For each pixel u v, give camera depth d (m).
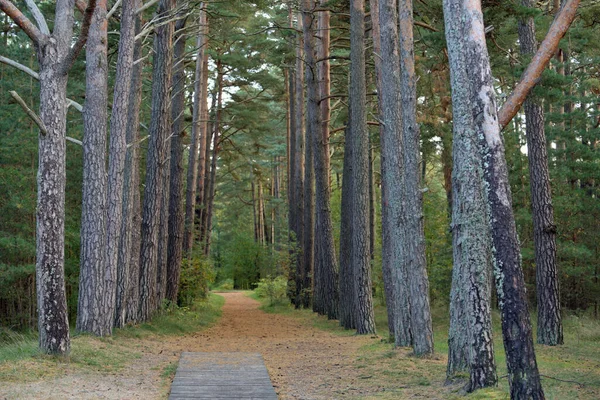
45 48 10.39
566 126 22.98
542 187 15.38
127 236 16.34
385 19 13.74
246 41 30.41
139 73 16.92
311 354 13.96
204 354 12.62
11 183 20.92
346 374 10.79
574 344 15.16
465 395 8.01
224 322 24.67
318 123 25.16
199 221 32.34
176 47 23.55
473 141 8.77
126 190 16.41
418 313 12.27
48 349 10.33
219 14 22.12
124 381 9.43
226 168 52.09
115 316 16.02
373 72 24.88
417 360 11.73
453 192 9.02
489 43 15.33
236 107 34.12
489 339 8.27
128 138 16.69
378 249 33.12
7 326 22.27
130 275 17.19
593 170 19.88
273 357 13.42
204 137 32.75
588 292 22.34
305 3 25.03
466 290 8.45
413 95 12.52
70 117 25.09
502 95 8.73
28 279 22.77
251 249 59.22
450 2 8.93
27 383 8.36
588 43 19.69
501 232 6.76
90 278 13.45
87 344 11.98
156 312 19.48
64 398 7.65
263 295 40.88
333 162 42.69
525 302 6.66
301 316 27.05
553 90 12.74
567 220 21.03
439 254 23.66
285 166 58.31
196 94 28.02
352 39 18.83
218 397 8.23
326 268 24.59
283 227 60.44
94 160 13.27
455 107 8.91
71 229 23.22
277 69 40.91
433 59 17.25
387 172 13.98
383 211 16.52
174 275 22.70
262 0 24.03
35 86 22.05
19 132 21.47
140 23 17.17
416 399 8.12
